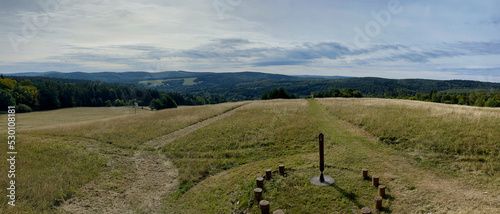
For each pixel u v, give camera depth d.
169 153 17.38
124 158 16.31
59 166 13.62
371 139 16.58
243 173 12.70
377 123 19.22
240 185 11.24
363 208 8.09
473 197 8.72
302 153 15.45
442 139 13.93
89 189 11.72
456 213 7.84
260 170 12.61
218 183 12.29
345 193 9.66
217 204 10.21
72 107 83.38
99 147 18.00
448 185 9.78
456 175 10.54
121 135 21.59
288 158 14.62
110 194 11.52
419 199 8.90
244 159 15.61
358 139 16.91
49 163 13.84
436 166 11.59
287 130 20.38
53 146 16.69
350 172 11.57
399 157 13.12
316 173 11.62
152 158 16.72
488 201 8.34
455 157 12.04
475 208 8.03
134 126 25.38
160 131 23.14
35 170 12.70
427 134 15.05
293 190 10.12
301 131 19.72
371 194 9.53
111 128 24.22
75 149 16.73
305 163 13.08
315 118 25.45
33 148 15.89
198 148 17.91
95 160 15.12
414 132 15.84
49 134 21.19
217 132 21.42
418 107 25.64
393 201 8.93
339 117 24.75
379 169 11.73
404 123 18.03
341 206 8.85
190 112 35.41
